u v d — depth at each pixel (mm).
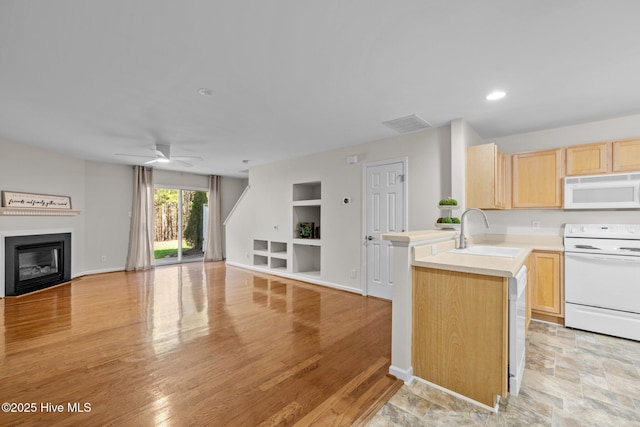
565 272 3117
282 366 2314
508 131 3729
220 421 1693
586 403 1867
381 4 1561
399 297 2158
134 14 1639
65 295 4379
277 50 2008
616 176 2973
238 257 6941
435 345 2055
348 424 1678
